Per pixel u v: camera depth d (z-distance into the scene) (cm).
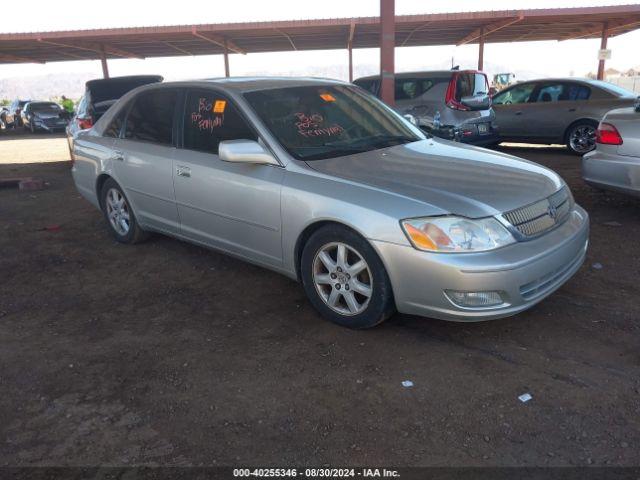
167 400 288
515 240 314
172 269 480
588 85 1013
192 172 429
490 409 271
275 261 388
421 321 363
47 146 1708
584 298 387
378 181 338
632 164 518
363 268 334
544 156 1045
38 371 322
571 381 290
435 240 304
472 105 944
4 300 428
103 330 371
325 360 321
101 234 596
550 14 1716
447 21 1780
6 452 254
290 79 461
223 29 1828
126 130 514
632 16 1756
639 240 504
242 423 268
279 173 370
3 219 676
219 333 360
